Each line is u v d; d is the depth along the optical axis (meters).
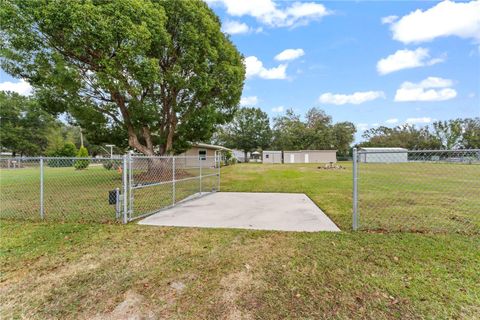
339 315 1.93
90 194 7.99
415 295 2.17
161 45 9.64
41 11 7.09
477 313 1.93
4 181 12.01
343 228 4.18
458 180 11.75
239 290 2.28
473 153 4.12
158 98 12.22
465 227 4.20
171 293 2.25
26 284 2.40
